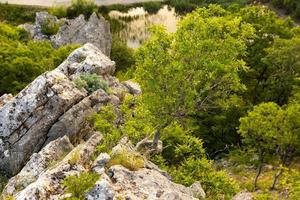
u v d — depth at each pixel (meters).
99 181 16.53
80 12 108.50
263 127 39.28
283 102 54.66
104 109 28.47
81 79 31.53
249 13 55.97
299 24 112.75
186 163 26.78
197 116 51.28
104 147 21.17
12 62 41.53
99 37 74.69
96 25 76.12
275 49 50.88
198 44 24.22
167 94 25.66
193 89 26.80
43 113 27.27
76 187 16.70
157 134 26.69
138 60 26.02
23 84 40.31
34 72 42.00
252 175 44.12
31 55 46.91
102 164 19.09
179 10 113.75
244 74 53.69
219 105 27.48
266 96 54.16
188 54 24.62
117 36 95.50
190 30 25.20
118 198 16.44
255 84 54.12
